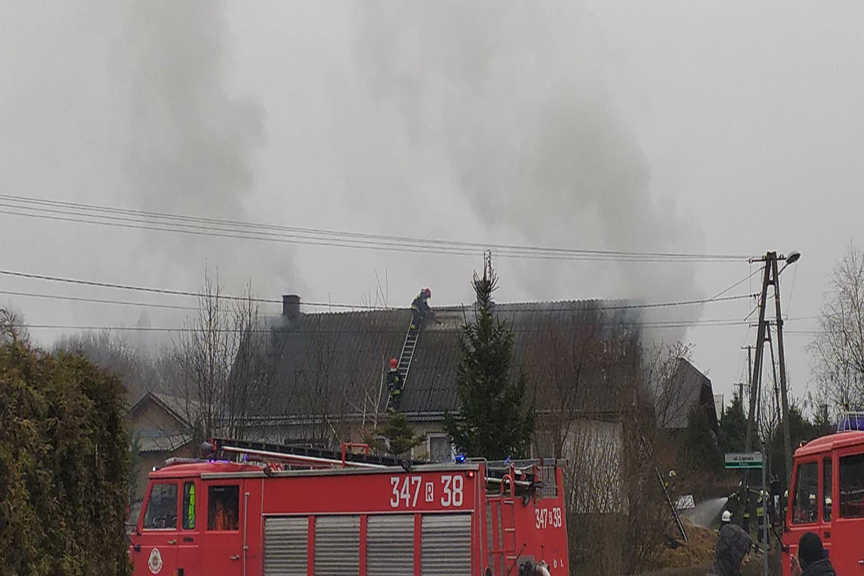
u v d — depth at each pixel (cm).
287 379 3600
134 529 1382
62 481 736
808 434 4731
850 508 1191
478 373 2319
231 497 1326
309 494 1255
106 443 784
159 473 1388
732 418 5203
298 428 3212
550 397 2867
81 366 781
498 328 2372
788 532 1320
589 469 2594
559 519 1299
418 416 3850
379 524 1200
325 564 1228
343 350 3997
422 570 1163
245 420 3072
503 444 2278
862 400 4194
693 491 3897
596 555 2514
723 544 1119
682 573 2709
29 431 697
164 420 3478
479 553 1140
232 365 3122
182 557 1341
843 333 4256
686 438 3984
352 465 1350
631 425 2869
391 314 4316
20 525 671
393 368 3691
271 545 1274
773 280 3161
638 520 2716
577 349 3055
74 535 734
